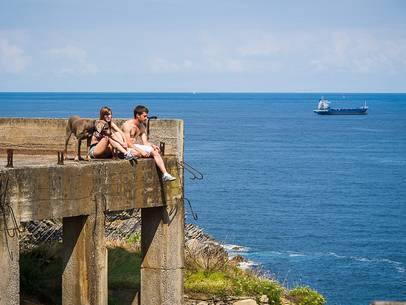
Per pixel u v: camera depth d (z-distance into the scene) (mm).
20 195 16453
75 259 18203
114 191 18594
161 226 20078
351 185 89188
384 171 104000
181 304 20531
